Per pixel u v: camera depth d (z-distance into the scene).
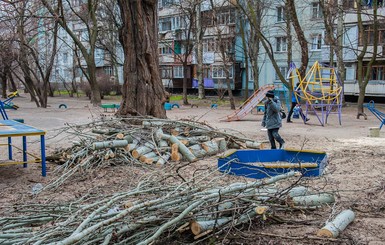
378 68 31.45
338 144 11.24
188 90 45.91
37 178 7.21
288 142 11.68
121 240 3.73
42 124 16.75
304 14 34.59
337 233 4.25
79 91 55.59
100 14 36.84
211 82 42.16
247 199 4.33
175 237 4.09
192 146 9.07
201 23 33.78
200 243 4.01
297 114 19.77
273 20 36.72
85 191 6.25
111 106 22.56
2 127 7.65
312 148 10.55
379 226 4.60
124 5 10.49
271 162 8.55
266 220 4.62
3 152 9.99
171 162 8.41
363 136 13.01
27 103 34.50
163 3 44.84
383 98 31.66
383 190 6.20
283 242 4.11
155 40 10.80
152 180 5.15
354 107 27.69
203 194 4.09
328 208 5.14
